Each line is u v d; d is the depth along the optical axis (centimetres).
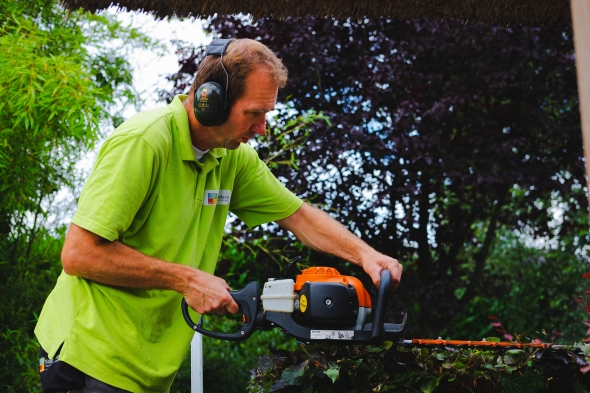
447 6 280
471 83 537
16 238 414
